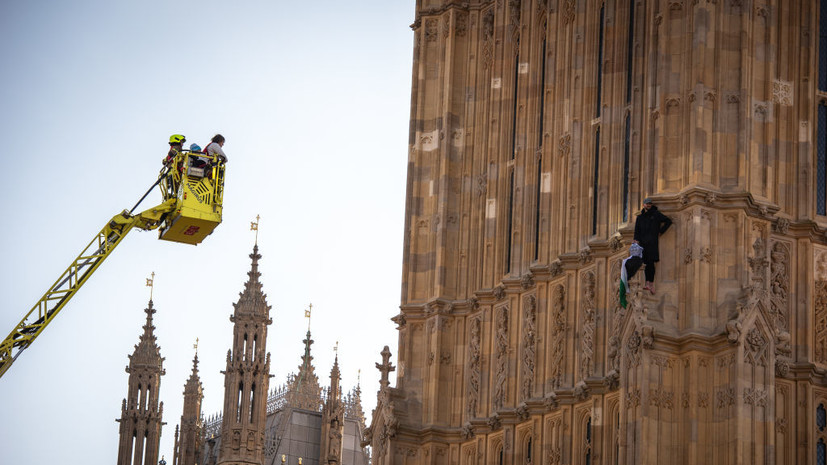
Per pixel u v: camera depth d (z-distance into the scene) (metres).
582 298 55.78
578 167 57.31
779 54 53.28
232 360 87.94
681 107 52.34
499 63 62.22
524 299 58.28
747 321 49.66
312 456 93.62
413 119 64.00
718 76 52.06
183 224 56.19
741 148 51.66
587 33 58.25
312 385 97.19
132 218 57.62
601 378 53.88
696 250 50.72
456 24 63.66
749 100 52.09
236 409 87.19
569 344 55.84
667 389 50.09
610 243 54.72
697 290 50.53
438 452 59.97
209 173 56.41
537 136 59.81
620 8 56.91
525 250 58.88
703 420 49.75
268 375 88.25
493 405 58.62
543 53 60.53
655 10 53.75
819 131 53.84
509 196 60.72
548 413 56.12
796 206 52.50
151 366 93.06
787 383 51.16
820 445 51.44
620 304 51.97
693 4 52.56
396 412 60.41
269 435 94.19
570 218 57.03
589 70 57.91
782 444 50.66
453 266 61.59
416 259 62.62
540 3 60.78
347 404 101.31
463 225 61.72
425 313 61.56
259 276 89.62
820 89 54.19
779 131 52.78
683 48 52.62
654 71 53.31
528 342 57.62
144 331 94.06
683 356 50.25
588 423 54.66
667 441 49.81
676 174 52.03
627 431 50.19
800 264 52.19
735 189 51.41
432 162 63.22
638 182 54.03
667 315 50.72
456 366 60.53
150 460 91.88
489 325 59.50
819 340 52.22
